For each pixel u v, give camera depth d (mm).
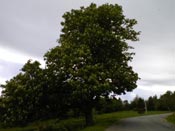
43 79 42344
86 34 41125
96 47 42781
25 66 43094
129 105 111062
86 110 43750
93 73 38844
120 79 41375
